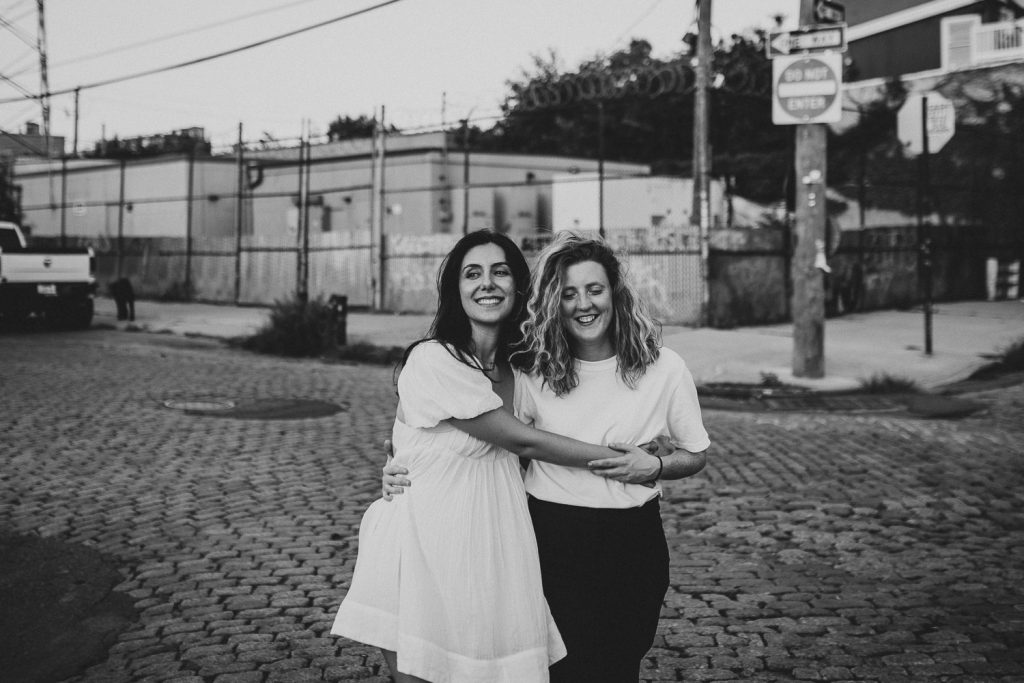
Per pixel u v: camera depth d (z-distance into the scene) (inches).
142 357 639.1
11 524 242.4
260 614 182.1
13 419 388.8
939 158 1040.8
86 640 169.0
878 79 1153.4
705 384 503.5
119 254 1317.7
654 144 1599.4
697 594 193.0
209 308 1113.4
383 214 992.9
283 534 234.2
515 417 110.2
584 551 108.0
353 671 156.3
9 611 183.2
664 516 249.6
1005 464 311.0
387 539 106.8
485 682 101.8
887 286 880.9
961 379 527.8
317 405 437.7
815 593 192.9
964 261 973.8
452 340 108.1
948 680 151.6
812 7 484.7
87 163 1590.8
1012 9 1127.0
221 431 369.4
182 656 162.4
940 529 237.6
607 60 1701.5
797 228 506.6
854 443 348.8
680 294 770.8
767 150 1389.0
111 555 217.8
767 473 298.5
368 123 1765.5
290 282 1123.9
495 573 104.0
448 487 105.5
